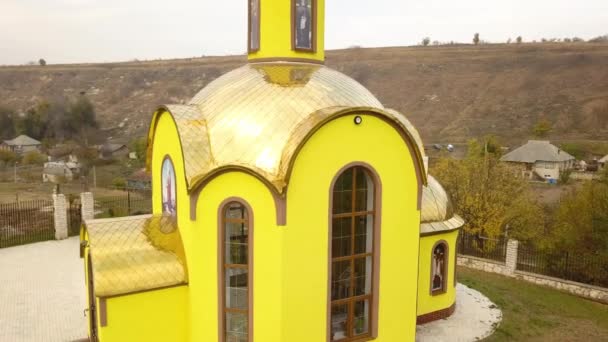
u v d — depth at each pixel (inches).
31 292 719.7
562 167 2412.6
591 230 912.3
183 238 480.7
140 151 2593.5
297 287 441.7
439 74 4512.8
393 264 498.6
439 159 1504.7
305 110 467.8
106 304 436.5
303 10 561.3
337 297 475.5
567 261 863.1
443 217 635.5
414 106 4010.8
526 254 943.7
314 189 442.0
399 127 476.7
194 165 452.4
